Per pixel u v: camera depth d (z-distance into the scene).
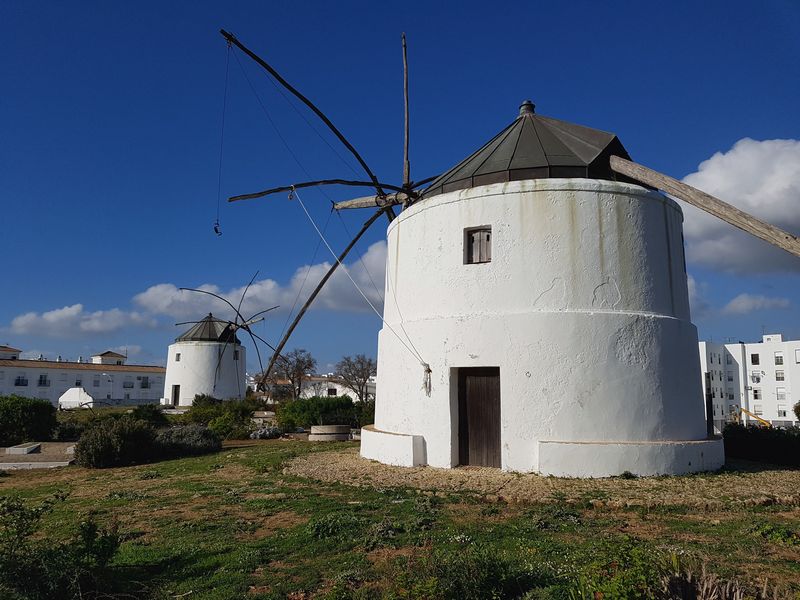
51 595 5.29
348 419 26.25
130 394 72.69
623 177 13.05
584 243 11.73
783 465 12.73
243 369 50.56
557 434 11.00
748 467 12.23
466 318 11.91
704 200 10.89
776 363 66.44
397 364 13.09
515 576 5.14
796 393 64.75
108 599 5.57
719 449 11.89
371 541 6.99
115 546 6.21
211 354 47.47
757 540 6.99
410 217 13.48
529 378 11.24
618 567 4.78
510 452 11.20
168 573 6.28
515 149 13.26
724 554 6.46
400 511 8.55
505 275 11.86
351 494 9.87
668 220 12.80
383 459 12.74
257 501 9.60
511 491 9.48
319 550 6.86
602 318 11.34
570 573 5.34
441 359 12.09
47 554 5.51
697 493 9.30
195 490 10.91
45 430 21.89
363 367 70.00
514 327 11.47
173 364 48.47
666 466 10.84
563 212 11.84
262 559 6.58
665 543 6.81
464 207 12.45
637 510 8.53
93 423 23.27
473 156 14.32
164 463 15.50
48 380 67.31
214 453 17.27
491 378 12.02
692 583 4.59
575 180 11.93
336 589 5.30
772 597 4.78
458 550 6.40
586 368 11.14
